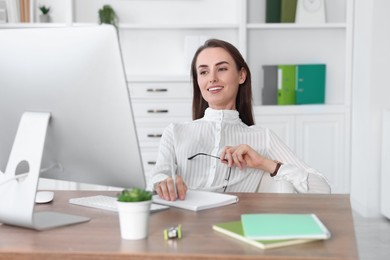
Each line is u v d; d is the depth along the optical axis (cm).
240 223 173
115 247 156
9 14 525
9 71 186
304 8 531
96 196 221
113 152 183
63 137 187
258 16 545
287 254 148
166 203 202
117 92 176
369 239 438
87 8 543
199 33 548
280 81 533
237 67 249
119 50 173
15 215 176
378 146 498
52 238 166
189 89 515
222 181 237
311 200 210
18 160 181
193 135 244
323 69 539
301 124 527
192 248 154
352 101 531
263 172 239
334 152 534
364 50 505
